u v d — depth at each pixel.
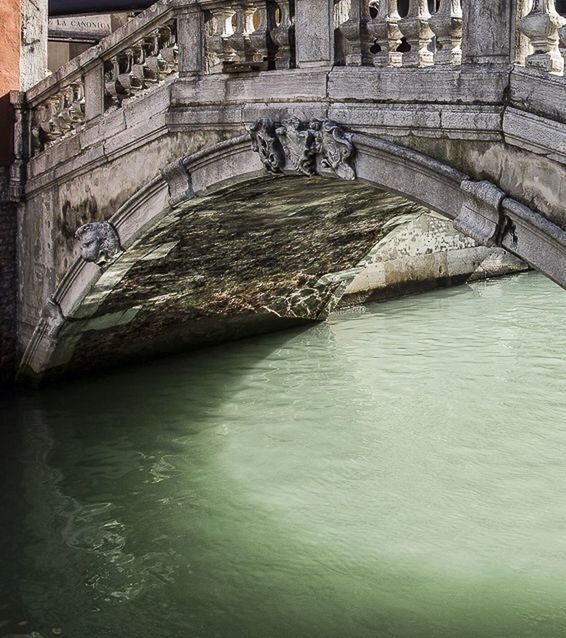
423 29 5.88
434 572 6.04
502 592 5.78
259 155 6.72
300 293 11.23
